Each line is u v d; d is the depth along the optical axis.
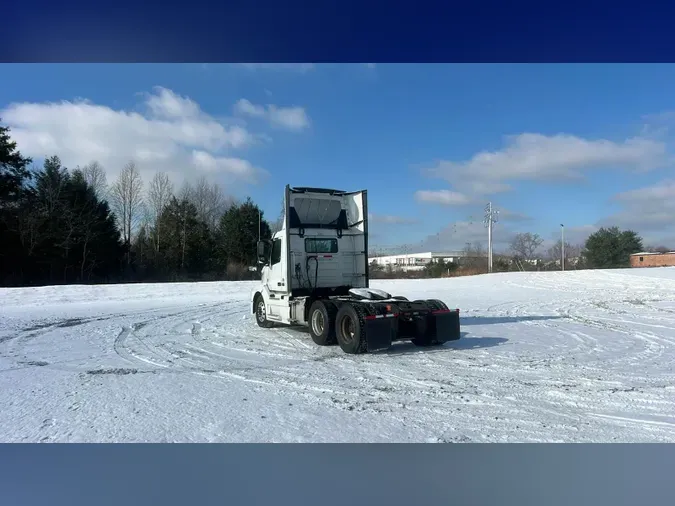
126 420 5.54
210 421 5.48
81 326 14.04
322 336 10.35
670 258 64.62
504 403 6.11
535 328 13.20
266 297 13.09
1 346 10.78
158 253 50.50
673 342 10.73
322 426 5.32
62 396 6.55
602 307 18.97
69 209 44.22
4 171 40.75
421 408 5.93
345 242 12.44
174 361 8.98
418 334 10.11
